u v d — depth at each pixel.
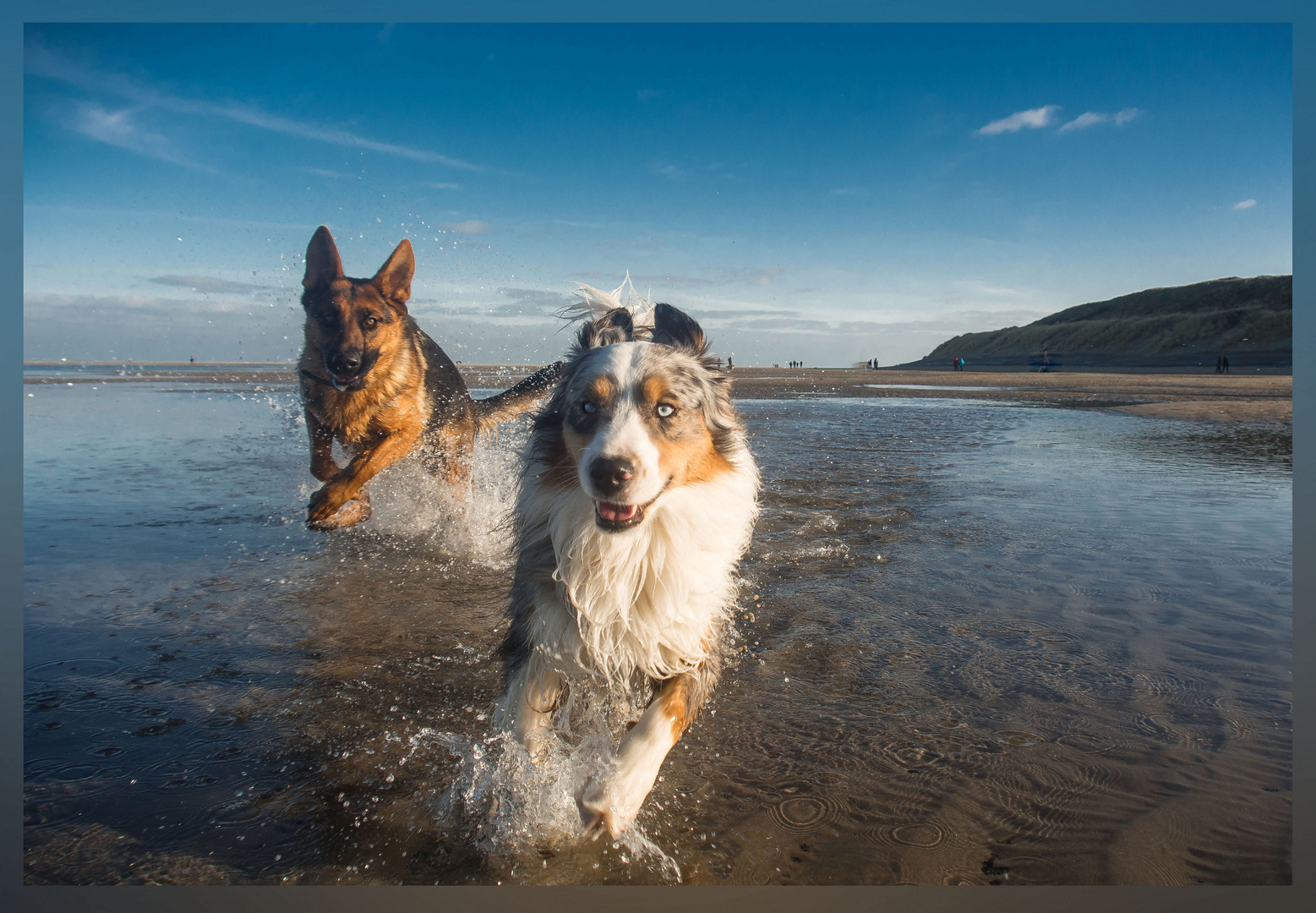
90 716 0.88
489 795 0.76
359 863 0.68
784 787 0.76
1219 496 1.91
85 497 1.89
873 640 1.07
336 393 1.62
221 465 2.34
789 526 1.62
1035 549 1.46
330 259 1.64
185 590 1.26
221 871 0.67
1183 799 0.73
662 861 0.68
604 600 0.85
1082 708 0.89
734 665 1.00
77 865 0.67
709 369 0.94
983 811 0.72
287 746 0.83
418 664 1.02
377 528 1.67
